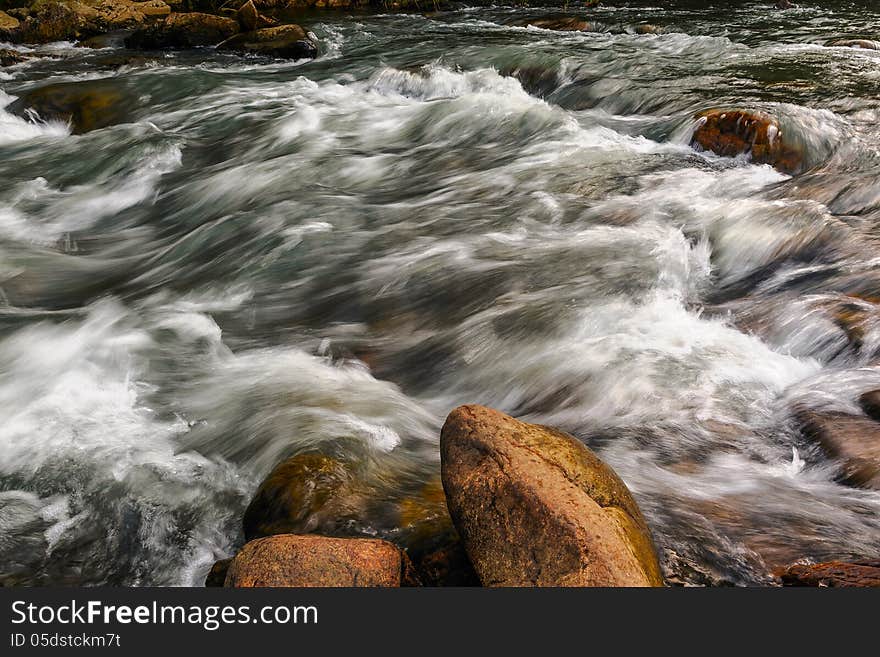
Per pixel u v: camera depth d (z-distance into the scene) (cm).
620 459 518
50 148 1202
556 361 635
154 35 1756
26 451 563
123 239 973
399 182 1032
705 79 1255
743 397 573
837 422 523
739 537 434
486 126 1159
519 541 379
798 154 946
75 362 681
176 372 665
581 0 2205
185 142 1195
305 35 1706
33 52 1745
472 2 2306
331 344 707
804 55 1384
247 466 541
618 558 366
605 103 1242
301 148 1155
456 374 653
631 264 764
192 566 475
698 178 934
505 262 791
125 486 528
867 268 701
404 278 789
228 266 854
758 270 759
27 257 907
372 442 541
